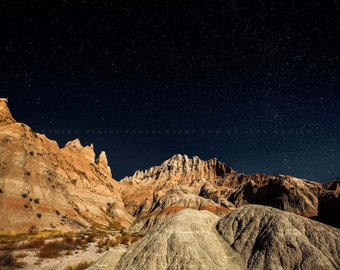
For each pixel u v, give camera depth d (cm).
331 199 7662
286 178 10594
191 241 1964
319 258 1736
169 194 10150
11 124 7919
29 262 2973
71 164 11900
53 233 5384
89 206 10325
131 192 17638
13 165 6475
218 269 1791
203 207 7419
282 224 1984
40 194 6619
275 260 1802
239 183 15112
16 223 5369
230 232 2155
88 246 4406
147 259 1877
